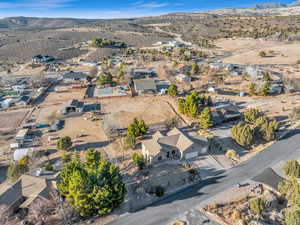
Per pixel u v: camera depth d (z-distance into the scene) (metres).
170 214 29.62
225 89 77.75
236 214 28.45
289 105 63.66
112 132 51.16
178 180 36.19
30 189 32.28
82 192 27.77
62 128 53.78
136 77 92.00
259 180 35.53
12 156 43.25
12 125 55.22
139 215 29.66
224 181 35.69
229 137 48.44
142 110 63.25
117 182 30.02
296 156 41.34
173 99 70.69
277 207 30.08
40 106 66.62
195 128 52.72
